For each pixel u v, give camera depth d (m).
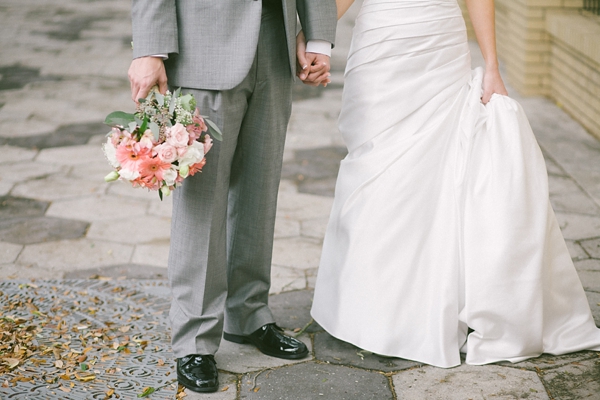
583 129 5.02
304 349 2.42
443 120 2.41
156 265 3.19
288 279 3.06
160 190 2.01
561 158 4.50
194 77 2.11
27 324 2.59
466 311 2.35
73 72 6.72
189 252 2.23
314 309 2.60
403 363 2.37
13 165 4.40
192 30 2.09
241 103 2.19
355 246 2.44
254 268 2.45
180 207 2.23
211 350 2.29
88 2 10.75
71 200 3.89
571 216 3.67
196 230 2.22
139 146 1.93
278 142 2.31
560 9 5.61
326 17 2.27
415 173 2.38
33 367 2.29
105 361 2.36
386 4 2.41
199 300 2.26
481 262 2.33
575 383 2.23
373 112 2.45
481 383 2.24
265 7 2.18
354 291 2.44
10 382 2.20
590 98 4.96
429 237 2.40
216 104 2.11
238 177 2.37
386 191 2.40
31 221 3.61
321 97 6.08
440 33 2.42
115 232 3.51
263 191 2.34
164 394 2.19
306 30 2.27
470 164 2.40
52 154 4.62
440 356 2.33
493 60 2.55
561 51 5.47
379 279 2.40
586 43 4.84
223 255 2.31
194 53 2.10
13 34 8.35
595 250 3.27
